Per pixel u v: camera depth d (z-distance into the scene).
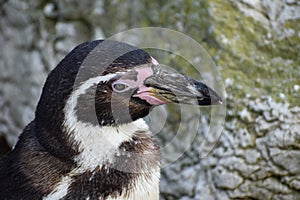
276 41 11.98
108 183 8.87
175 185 11.98
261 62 11.83
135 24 12.59
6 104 13.94
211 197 11.81
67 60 8.67
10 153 9.55
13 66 13.73
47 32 13.30
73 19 13.11
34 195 8.86
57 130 8.75
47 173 8.90
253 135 11.52
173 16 12.26
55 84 8.63
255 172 11.59
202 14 12.03
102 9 12.86
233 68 11.83
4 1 13.71
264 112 11.42
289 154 11.41
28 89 13.55
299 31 11.98
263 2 12.15
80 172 8.86
